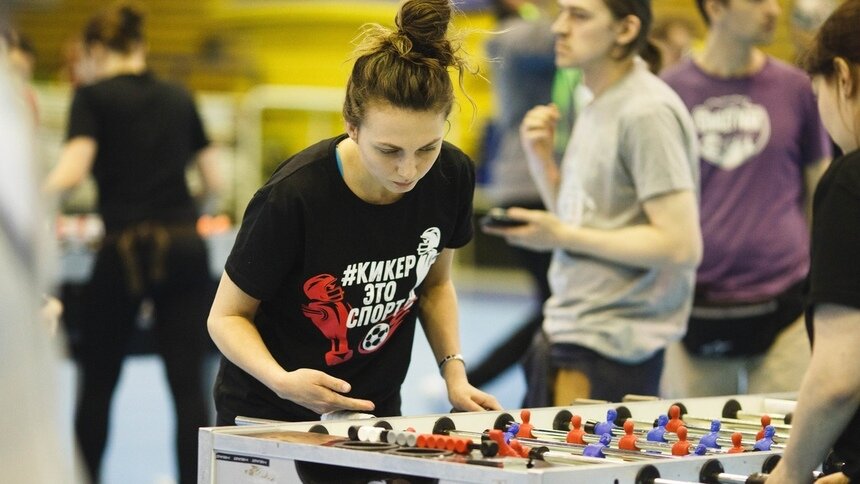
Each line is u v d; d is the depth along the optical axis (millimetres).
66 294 9812
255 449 3861
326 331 4586
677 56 10008
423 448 3678
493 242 21297
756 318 6934
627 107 5910
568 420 4656
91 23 8367
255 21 20672
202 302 8227
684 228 5816
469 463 3428
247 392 4703
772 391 6973
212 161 8750
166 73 20500
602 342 5965
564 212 6242
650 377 6074
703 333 6996
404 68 4008
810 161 7215
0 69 2291
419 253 4602
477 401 4750
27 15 20391
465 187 4656
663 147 5809
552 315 6246
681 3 17469
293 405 4664
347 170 4336
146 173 8172
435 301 5047
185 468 8078
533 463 3438
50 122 14242
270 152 20484
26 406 2256
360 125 4121
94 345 8203
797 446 3547
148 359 14242
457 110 4664
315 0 20516
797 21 8484
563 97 9109
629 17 5918
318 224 4355
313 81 20656
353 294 4531
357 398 4773
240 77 20562
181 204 8312
